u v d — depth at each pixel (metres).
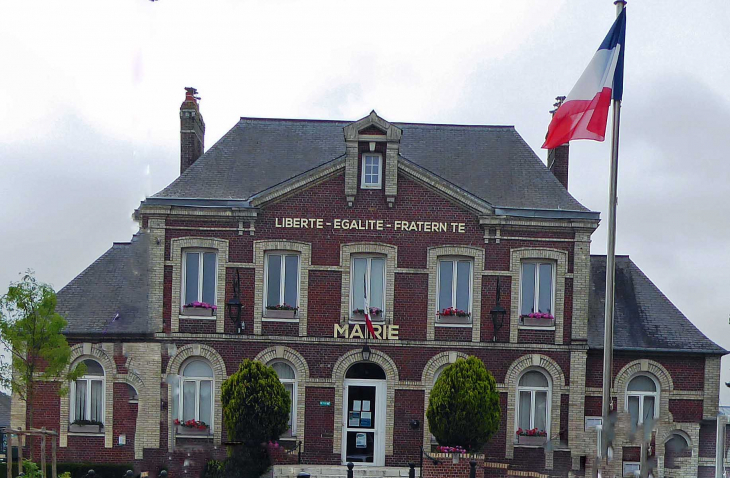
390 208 25.02
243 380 22.77
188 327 24.83
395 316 24.83
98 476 24.19
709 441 25.42
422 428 24.61
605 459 21.91
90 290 25.98
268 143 27.39
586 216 24.84
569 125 18.55
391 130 24.78
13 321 23.44
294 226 24.95
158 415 24.70
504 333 24.83
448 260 25.20
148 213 24.83
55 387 24.92
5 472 22.70
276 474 23.08
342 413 24.66
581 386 24.75
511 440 24.64
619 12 18.66
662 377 25.66
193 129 28.17
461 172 26.75
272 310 24.81
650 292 26.97
